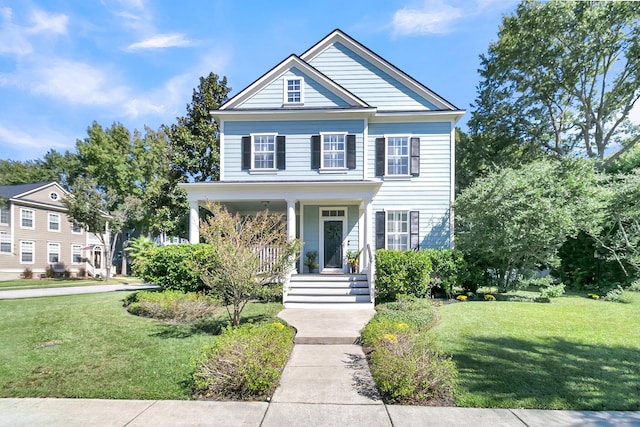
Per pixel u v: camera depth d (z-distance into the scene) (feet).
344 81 47.44
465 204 38.93
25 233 87.10
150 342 20.45
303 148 44.52
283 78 45.55
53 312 28.63
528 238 32.50
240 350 14.75
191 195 39.17
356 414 12.23
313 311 30.35
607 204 33.55
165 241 104.47
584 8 54.54
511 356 17.51
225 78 66.69
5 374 15.79
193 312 27.30
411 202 44.34
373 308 31.71
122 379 15.20
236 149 44.93
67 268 97.40
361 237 43.19
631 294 35.68
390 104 46.73
